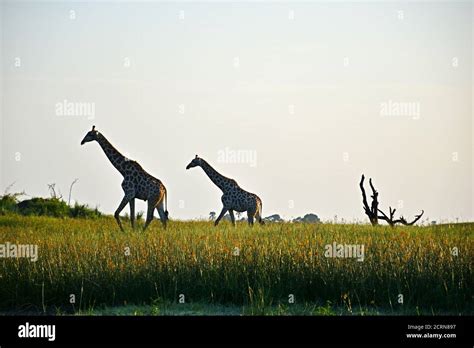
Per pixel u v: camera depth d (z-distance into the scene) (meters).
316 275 19.44
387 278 19.14
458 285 18.94
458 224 28.17
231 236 23.75
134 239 23.19
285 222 31.81
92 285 19.44
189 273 19.66
